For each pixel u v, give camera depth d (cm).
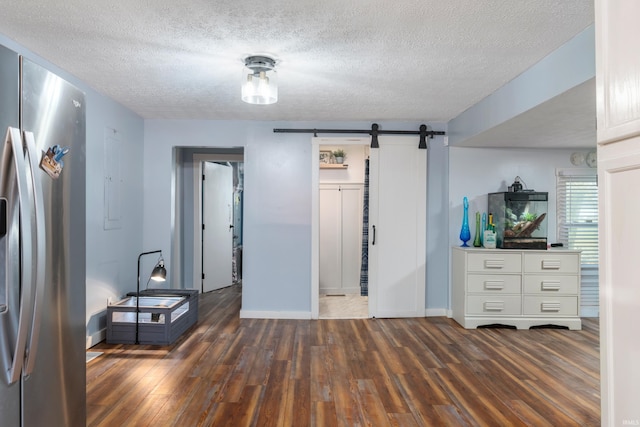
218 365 334
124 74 330
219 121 493
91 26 245
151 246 490
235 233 749
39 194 148
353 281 650
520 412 258
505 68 311
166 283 489
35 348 148
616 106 116
